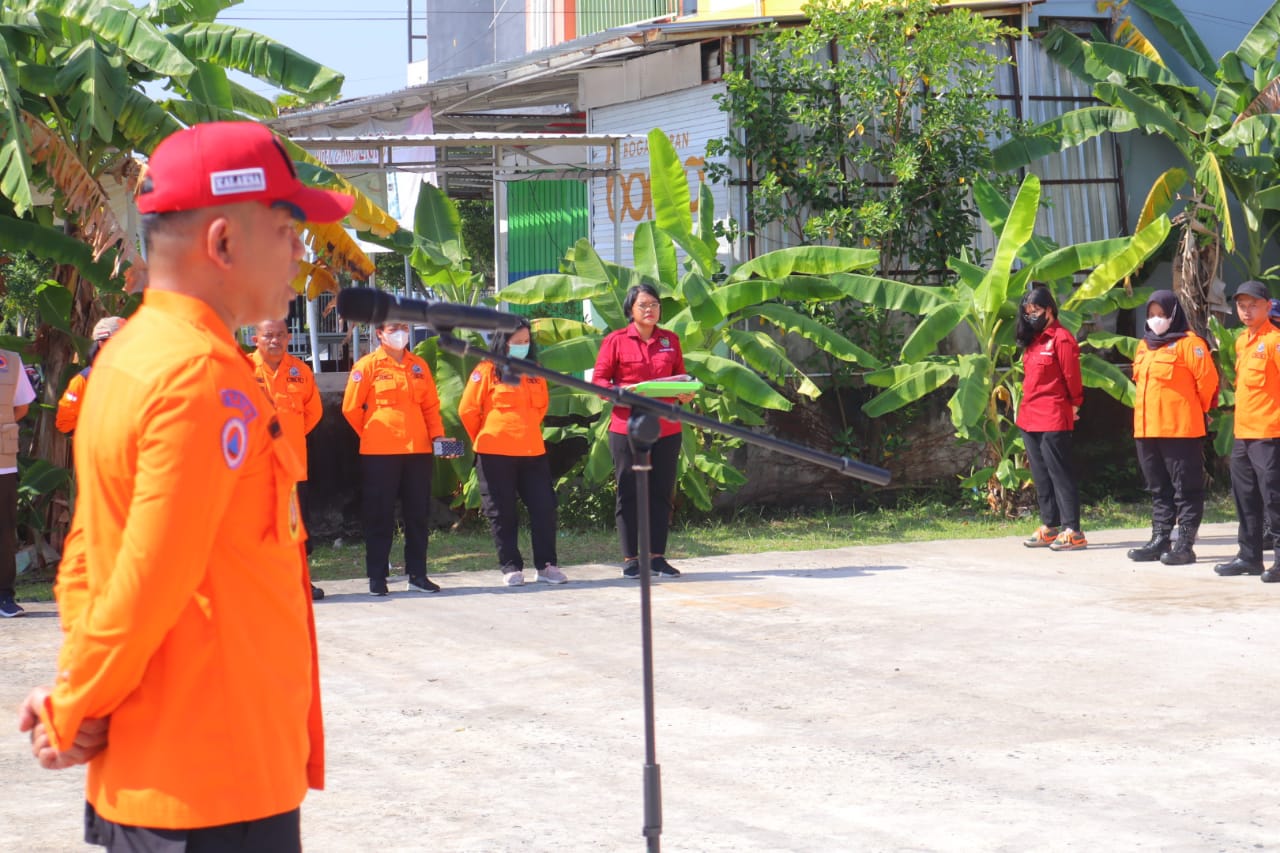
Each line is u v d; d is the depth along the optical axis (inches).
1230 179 564.7
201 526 81.3
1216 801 179.6
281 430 90.8
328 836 171.5
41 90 366.9
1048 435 417.7
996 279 467.2
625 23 737.0
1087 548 423.8
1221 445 534.0
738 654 273.3
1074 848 162.9
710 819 175.6
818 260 462.3
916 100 522.0
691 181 570.3
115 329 329.7
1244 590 339.6
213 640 85.1
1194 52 596.1
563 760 203.3
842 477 520.7
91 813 90.2
